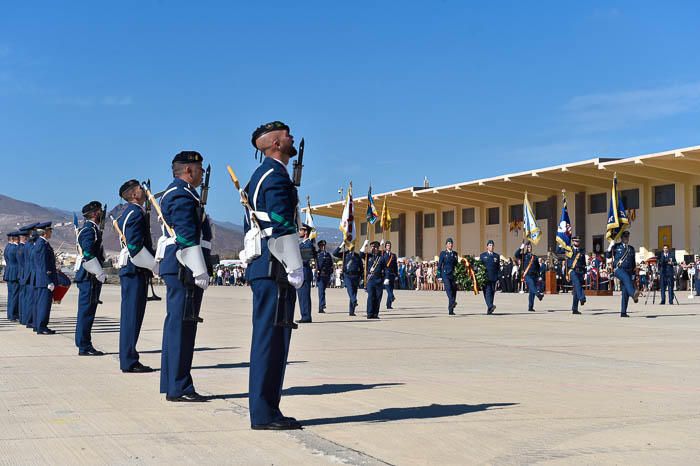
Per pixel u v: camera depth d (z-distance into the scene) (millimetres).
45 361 11062
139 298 9875
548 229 50156
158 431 6273
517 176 46125
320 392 8141
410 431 6234
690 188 42312
